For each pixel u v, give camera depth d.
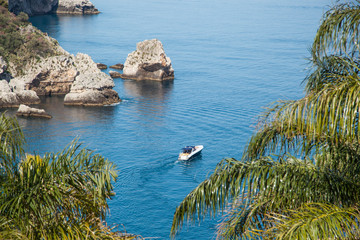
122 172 60.81
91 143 72.88
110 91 99.56
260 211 10.70
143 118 88.25
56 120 86.19
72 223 9.90
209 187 10.71
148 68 124.25
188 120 86.50
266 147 11.81
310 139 10.88
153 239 43.03
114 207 49.78
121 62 150.75
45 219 9.54
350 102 9.48
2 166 9.97
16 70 104.69
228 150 70.25
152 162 64.81
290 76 127.69
